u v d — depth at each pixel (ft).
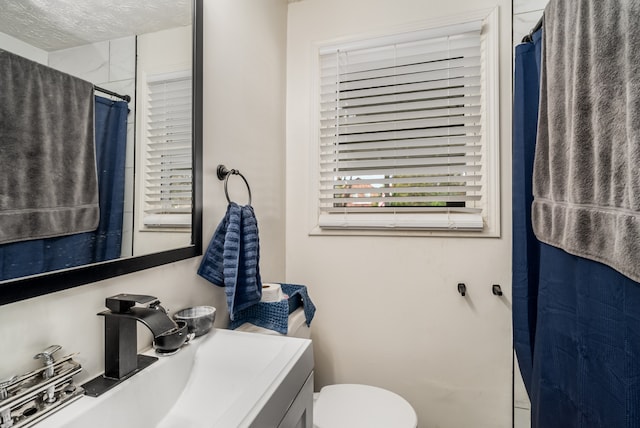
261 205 4.55
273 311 3.55
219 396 2.33
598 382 2.61
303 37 5.41
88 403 1.77
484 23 4.58
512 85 4.44
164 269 2.74
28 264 1.71
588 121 2.69
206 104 3.30
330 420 3.63
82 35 2.05
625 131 2.27
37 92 1.78
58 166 1.90
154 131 2.63
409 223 4.79
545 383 3.44
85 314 2.05
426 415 4.79
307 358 2.52
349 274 5.14
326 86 5.35
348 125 5.21
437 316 4.75
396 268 4.92
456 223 4.60
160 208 2.68
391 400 4.04
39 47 1.80
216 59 3.48
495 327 4.53
